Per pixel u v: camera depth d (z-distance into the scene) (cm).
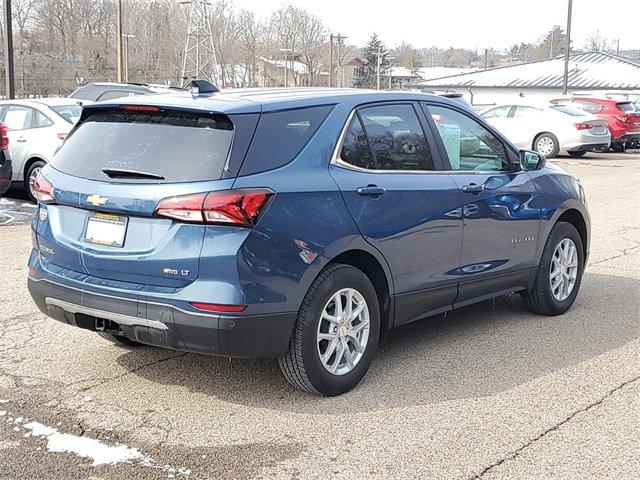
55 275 482
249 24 7038
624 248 989
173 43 6166
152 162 456
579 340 610
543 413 470
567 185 680
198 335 434
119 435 431
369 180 502
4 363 537
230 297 429
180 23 6169
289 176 459
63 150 504
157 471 392
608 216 1254
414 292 537
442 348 585
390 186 513
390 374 529
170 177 445
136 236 450
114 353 559
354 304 496
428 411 470
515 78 5928
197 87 500
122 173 459
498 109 2364
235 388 498
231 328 430
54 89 4797
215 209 429
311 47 7506
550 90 5603
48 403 471
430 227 538
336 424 449
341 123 500
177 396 485
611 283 800
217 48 6700
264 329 442
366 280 497
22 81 4444
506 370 541
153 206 440
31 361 542
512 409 475
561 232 663
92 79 5356
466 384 513
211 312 429
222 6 6812
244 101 471
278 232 444
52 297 483
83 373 520
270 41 7400
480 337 613
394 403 480
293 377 475
